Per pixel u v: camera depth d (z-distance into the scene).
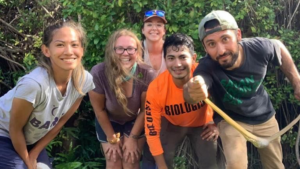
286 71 3.17
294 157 4.63
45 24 4.91
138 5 4.13
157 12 3.68
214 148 3.48
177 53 3.05
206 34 2.78
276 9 4.49
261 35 4.34
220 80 2.90
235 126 2.54
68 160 4.60
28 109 2.66
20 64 4.85
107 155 3.59
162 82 3.22
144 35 4.00
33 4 5.02
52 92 2.70
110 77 3.31
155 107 3.25
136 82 3.39
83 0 4.29
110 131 3.50
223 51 2.75
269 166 3.32
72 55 2.65
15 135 2.78
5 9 5.05
